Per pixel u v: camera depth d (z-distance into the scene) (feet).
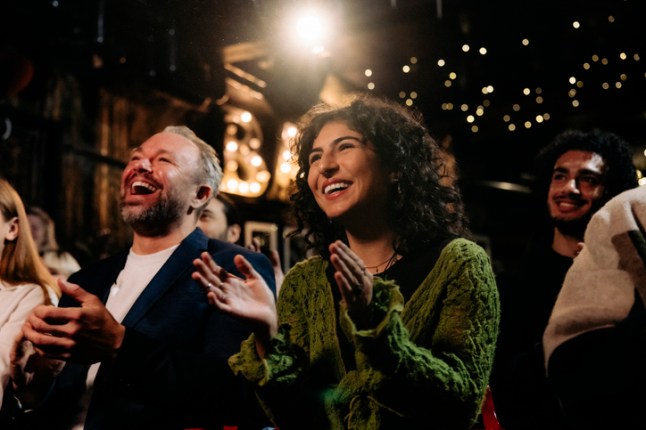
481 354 4.33
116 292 6.88
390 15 16.03
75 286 5.07
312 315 5.16
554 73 20.86
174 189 7.12
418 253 5.11
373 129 5.22
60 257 12.06
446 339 4.40
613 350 3.29
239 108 20.12
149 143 7.43
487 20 17.25
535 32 18.12
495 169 28.17
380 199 5.26
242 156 20.88
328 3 14.30
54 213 15.43
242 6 9.88
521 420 5.80
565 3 16.63
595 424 3.32
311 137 5.74
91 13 13.82
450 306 4.49
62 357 4.96
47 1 13.26
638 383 3.23
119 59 14.60
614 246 3.51
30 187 15.17
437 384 4.04
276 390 4.69
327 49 17.97
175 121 18.49
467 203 28.63
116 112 17.29
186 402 5.44
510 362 6.54
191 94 16.42
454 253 4.68
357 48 18.40
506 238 29.55
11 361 5.56
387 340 3.95
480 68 20.59
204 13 9.80
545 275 7.32
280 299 5.50
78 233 16.10
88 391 6.30
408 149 5.33
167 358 5.33
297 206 6.02
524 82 21.47
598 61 19.81
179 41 11.53
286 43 14.94
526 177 27.78
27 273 7.40
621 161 7.78
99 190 16.83
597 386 3.29
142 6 12.07
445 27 17.43
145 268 6.99
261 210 21.20
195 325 6.33
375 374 4.17
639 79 20.85
